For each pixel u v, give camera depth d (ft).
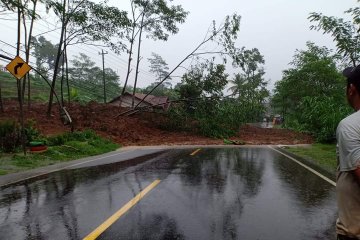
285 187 27.07
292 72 128.06
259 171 35.29
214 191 25.46
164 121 97.55
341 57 47.09
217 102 96.68
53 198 23.81
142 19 111.75
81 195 24.52
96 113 97.76
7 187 28.40
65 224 17.92
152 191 25.40
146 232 16.51
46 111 92.73
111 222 18.08
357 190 7.53
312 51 127.54
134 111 103.04
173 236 15.96
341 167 7.66
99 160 46.39
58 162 45.83
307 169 36.94
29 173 36.06
